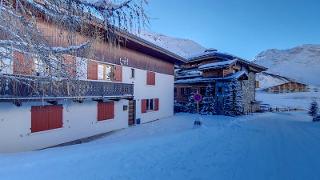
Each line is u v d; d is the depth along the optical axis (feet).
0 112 40.55
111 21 22.68
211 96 114.73
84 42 24.02
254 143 44.37
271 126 76.07
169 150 35.09
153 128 73.51
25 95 39.45
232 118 98.84
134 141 42.80
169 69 104.42
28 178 22.11
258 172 26.48
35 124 46.52
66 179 22.27
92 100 61.00
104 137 61.36
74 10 21.94
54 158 28.99
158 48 81.41
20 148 43.75
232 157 32.68
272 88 282.15
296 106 177.47
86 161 28.07
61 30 22.44
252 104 132.46
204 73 124.67
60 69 23.49
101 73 63.36
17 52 22.30
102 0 22.00
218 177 24.36
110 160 28.78
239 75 109.40
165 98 100.94
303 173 26.76
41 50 22.04
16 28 20.63
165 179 23.27
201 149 36.83
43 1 21.21
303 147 42.60
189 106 121.60
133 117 79.92
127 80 75.15
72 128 55.11
